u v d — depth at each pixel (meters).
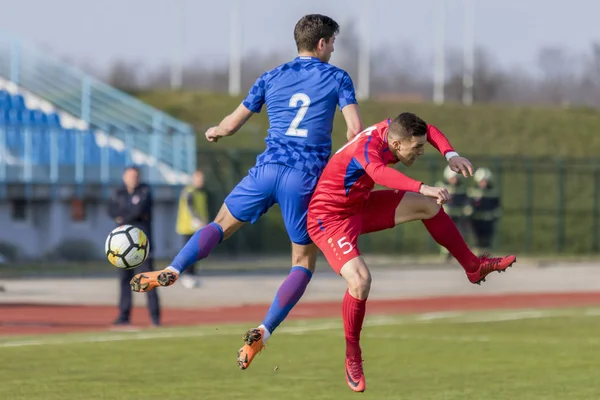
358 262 19.19
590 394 24.25
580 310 47.06
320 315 44.25
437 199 17.78
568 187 113.50
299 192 19.52
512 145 123.94
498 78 172.25
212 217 90.75
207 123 119.38
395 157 19.47
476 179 83.06
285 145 19.67
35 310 45.00
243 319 42.34
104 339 34.50
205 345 33.00
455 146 121.44
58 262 77.75
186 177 89.19
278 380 26.12
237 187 19.92
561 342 34.47
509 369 28.25
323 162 19.73
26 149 81.31
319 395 23.95
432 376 26.98
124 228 19.86
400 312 45.94
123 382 25.61
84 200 79.12
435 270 75.06
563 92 172.12
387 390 24.73
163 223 82.31
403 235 98.75
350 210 19.38
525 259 89.06
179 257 19.20
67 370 27.53
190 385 25.25
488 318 42.78
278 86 20.00
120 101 97.56
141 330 37.56
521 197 110.50
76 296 51.78
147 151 87.56
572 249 104.94
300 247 20.09
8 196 76.25
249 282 61.94
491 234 81.62
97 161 84.94
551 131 129.25
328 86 19.88
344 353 31.33
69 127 91.88
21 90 92.56
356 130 19.66
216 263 82.06
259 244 93.19
